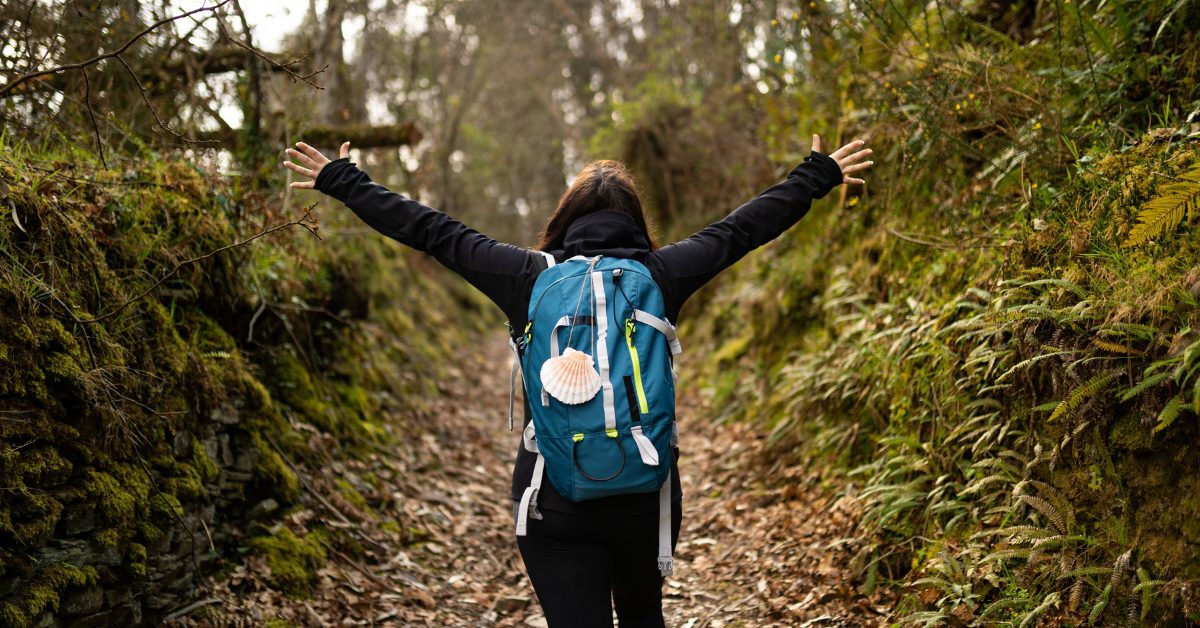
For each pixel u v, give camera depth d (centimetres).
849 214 562
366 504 429
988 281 332
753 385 605
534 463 200
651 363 192
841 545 349
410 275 1136
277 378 451
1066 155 342
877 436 390
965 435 310
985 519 286
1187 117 295
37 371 244
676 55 1161
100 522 257
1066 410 245
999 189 375
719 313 815
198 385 326
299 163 221
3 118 313
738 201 955
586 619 188
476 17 1662
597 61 2578
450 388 803
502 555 424
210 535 319
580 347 192
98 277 289
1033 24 438
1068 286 257
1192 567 213
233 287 398
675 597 367
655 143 1134
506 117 2839
